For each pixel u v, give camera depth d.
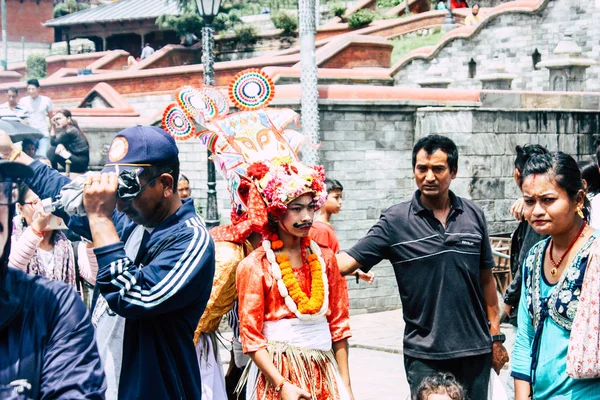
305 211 5.08
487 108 13.43
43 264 5.78
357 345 11.02
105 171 3.96
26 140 5.23
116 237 3.74
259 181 5.12
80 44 42.94
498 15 21.94
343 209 13.25
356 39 22.02
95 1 50.88
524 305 4.70
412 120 13.67
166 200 4.02
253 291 5.04
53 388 2.86
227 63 22.81
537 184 4.47
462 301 5.60
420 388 4.90
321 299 5.07
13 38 45.69
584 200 4.57
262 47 28.73
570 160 4.49
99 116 19.33
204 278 3.91
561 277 4.47
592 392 4.36
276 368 5.01
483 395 5.65
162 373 3.87
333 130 13.16
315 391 5.04
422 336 5.65
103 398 2.96
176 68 23.55
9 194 2.89
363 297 13.27
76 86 25.73
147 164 3.93
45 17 46.47
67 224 4.70
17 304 2.87
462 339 5.58
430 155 5.62
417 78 22.30
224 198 14.17
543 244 4.67
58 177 4.68
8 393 2.81
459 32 22.11
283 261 5.09
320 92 12.98
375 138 13.41
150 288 3.74
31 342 2.88
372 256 5.77
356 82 19.69
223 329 11.25
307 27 12.56
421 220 5.68
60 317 2.95
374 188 13.45
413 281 5.66
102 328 4.04
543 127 14.02
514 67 21.75
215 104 5.93
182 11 29.70
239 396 5.78
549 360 4.49
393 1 31.02
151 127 4.05
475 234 5.68
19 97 26.47
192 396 3.96
